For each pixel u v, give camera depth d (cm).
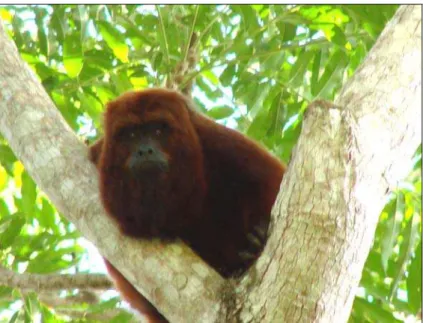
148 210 884
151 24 1462
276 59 1371
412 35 871
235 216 998
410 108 816
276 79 1370
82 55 1355
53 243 1355
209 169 1004
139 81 1491
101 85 1424
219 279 766
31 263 1325
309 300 708
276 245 736
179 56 1402
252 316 721
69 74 1362
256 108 1353
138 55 1434
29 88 1016
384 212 1286
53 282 1179
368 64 852
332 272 715
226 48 1378
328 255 714
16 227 1311
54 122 977
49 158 929
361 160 746
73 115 1417
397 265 1179
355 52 1430
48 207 1425
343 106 802
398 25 887
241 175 993
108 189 893
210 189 1002
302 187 734
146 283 797
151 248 820
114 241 848
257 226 962
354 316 1226
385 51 859
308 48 1427
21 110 984
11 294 1308
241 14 1367
